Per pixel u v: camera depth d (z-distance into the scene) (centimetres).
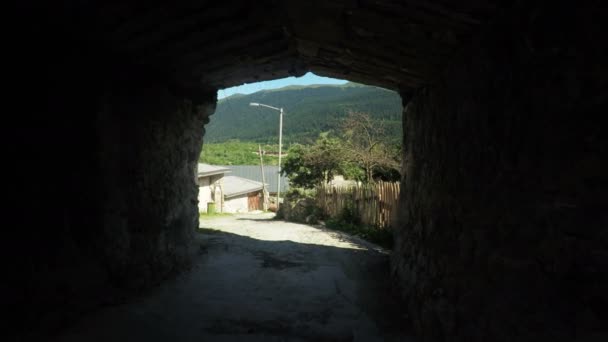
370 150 1343
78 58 287
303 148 1602
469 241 226
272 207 2680
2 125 234
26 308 243
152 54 341
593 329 122
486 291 196
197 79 445
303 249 637
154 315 309
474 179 222
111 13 260
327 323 323
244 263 523
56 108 270
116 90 328
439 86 306
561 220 139
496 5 184
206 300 362
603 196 122
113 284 327
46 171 262
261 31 317
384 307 367
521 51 169
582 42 130
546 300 146
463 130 244
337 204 1082
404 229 426
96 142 300
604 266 120
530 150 161
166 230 422
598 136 124
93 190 300
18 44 241
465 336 216
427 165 339
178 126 448
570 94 136
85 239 295
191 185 515
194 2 257
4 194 233
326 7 255
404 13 231
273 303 368
